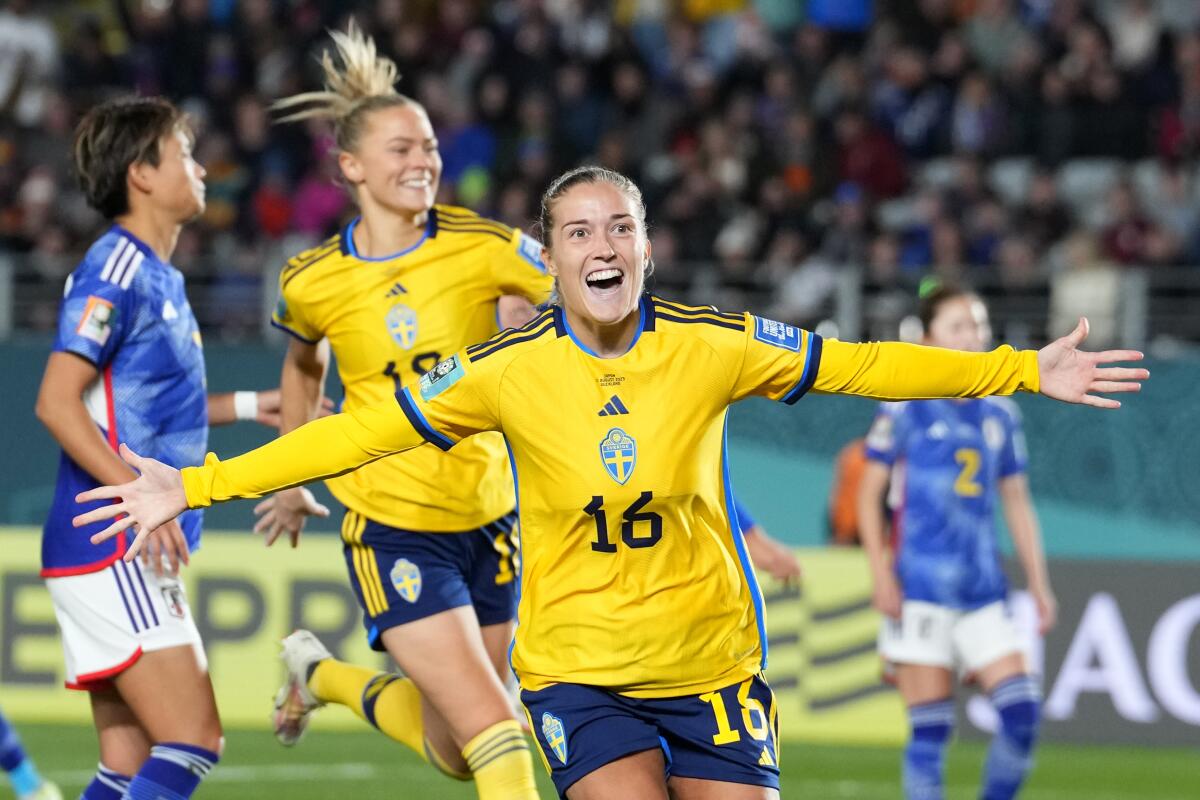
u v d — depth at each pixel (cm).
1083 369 803
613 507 783
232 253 2783
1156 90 2878
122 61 3048
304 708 1200
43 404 948
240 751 1750
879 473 1379
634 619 793
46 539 986
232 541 1956
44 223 2764
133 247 983
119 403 972
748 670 821
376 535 1033
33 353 2322
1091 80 2889
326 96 1098
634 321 794
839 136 2819
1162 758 1781
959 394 806
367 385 1064
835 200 2772
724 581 805
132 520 795
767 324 802
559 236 782
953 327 1345
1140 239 2592
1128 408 2188
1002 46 3017
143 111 1005
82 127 1005
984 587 1354
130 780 1006
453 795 1514
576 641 802
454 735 1006
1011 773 1330
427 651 1011
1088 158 2883
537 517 805
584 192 778
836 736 1864
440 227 1060
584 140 2909
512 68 2981
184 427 1001
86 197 1013
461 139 2900
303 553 1942
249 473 796
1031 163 2916
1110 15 3119
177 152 1008
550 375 788
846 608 1883
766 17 3266
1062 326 2341
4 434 2316
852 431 2234
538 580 811
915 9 3058
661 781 788
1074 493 2198
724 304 2491
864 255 2595
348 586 1928
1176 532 2169
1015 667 1339
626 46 2994
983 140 2888
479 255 1053
